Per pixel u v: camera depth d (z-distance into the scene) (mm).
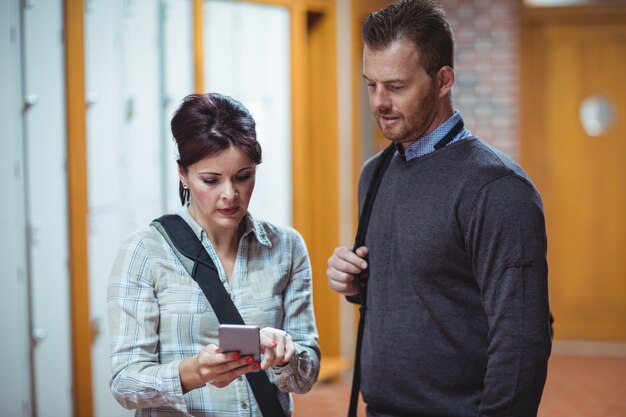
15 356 3748
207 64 4883
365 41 2156
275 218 5535
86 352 4039
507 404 1997
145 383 1877
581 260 7113
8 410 3730
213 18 4926
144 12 4391
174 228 2037
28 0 3746
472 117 6652
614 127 6996
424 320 2137
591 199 7062
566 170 7090
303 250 2197
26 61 3748
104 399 4191
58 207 3922
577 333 7156
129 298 1970
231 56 5074
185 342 1983
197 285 1999
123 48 4254
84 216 3996
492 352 2021
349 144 5926
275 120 5492
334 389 5645
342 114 5906
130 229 4340
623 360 6602
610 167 7020
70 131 3941
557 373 6215
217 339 1995
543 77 7059
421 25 2090
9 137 3691
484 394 2039
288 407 2105
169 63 4578
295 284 2160
